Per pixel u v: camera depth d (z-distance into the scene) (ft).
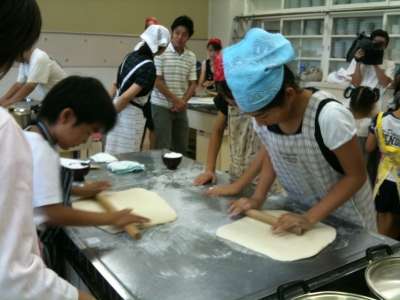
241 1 17.61
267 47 3.18
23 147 1.91
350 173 3.54
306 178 4.03
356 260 3.02
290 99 3.36
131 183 4.86
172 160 5.38
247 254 3.08
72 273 3.48
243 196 4.42
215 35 18.60
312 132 3.54
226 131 10.76
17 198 1.84
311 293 2.40
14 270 1.82
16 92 10.23
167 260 2.98
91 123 3.22
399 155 7.41
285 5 15.66
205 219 3.78
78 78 3.37
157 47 8.15
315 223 3.48
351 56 11.13
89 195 4.28
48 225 3.47
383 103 10.76
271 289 2.60
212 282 2.68
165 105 10.10
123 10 16.60
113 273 2.79
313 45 15.03
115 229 3.50
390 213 7.82
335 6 13.48
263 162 4.50
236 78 3.24
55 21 15.26
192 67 10.71
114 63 16.90
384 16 12.30
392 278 2.66
